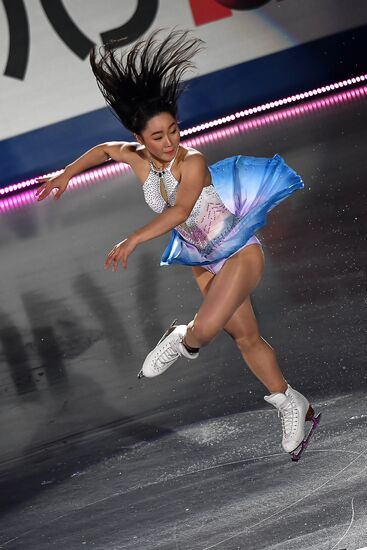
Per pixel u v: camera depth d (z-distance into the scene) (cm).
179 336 828
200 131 3144
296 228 1764
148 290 1664
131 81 755
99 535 914
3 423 1269
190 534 866
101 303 1670
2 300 1875
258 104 3228
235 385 1199
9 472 1120
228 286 796
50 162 3133
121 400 1246
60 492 1035
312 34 3234
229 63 3203
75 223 2395
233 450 1023
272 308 1400
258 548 810
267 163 827
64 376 1380
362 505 836
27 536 953
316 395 1096
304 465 940
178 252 856
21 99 3095
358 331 1245
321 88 3231
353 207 1798
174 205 754
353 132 2453
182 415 1151
